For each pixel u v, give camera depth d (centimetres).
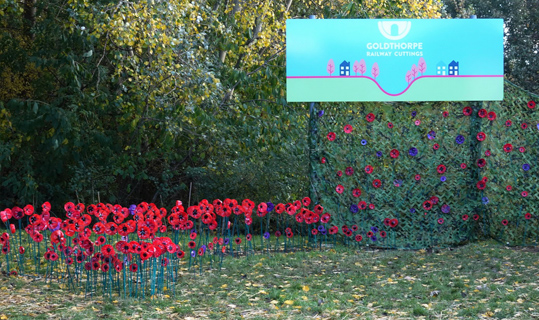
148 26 1025
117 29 1021
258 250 941
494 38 969
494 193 984
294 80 980
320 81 978
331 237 1011
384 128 990
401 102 988
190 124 1296
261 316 552
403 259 855
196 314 564
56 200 1447
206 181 1294
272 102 1325
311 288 677
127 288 664
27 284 682
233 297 635
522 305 571
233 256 884
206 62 1209
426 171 985
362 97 975
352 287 677
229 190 1250
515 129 985
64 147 1301
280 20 1420
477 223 998
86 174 1338
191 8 1114
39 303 594
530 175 981
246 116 1305
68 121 1232
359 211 991
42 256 849
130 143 1343
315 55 977
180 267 789
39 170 1382
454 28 971
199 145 1337
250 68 1361
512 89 988
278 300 617
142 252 622
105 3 1141
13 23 1440
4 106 1346
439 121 988
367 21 973
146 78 1160
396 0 1263
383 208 987
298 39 978
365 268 790
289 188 1223
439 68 970
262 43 1277
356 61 977
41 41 1319
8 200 1427
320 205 982
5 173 1459
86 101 1317
